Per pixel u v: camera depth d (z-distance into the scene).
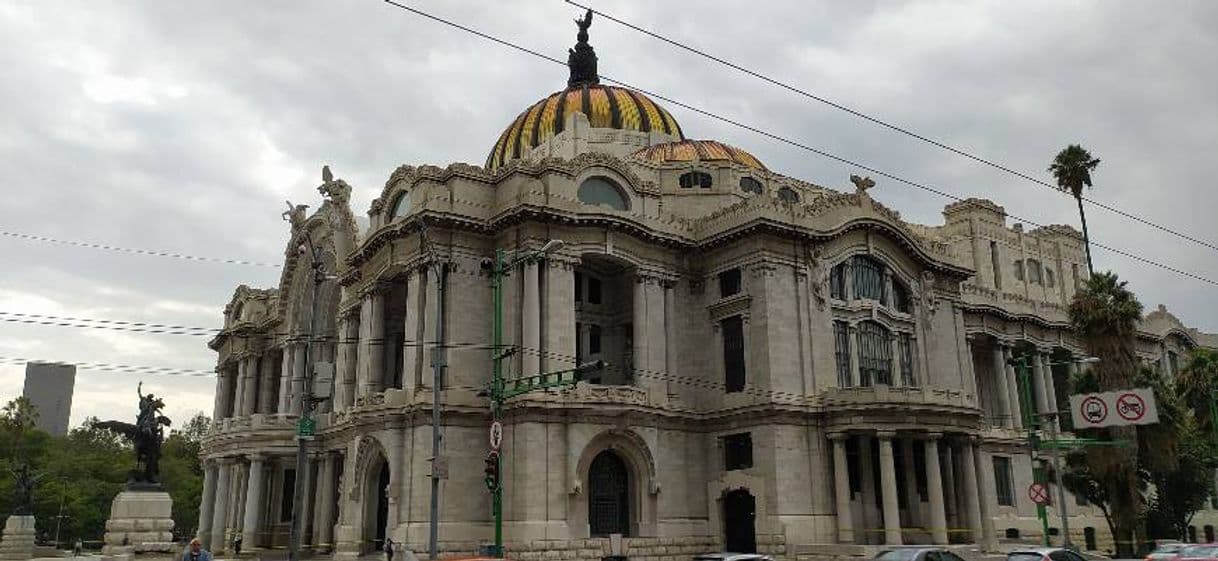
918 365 62.59
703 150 69.88
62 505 113.06
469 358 51.81
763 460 52.81
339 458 65.56
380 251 57.88
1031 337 79.00
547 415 49.22
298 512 34.78
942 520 51.75
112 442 156.12
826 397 54.41
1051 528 69.19
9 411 126.12
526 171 54.12
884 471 51.75
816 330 56.47
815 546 49.59
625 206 58.03
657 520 52.28
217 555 69.06
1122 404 43.12
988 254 84.75
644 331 55.81
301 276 75.94
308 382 36.44
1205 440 62.16
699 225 60.47
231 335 87.94
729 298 57.03
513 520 48.03
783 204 57.16
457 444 49.91
